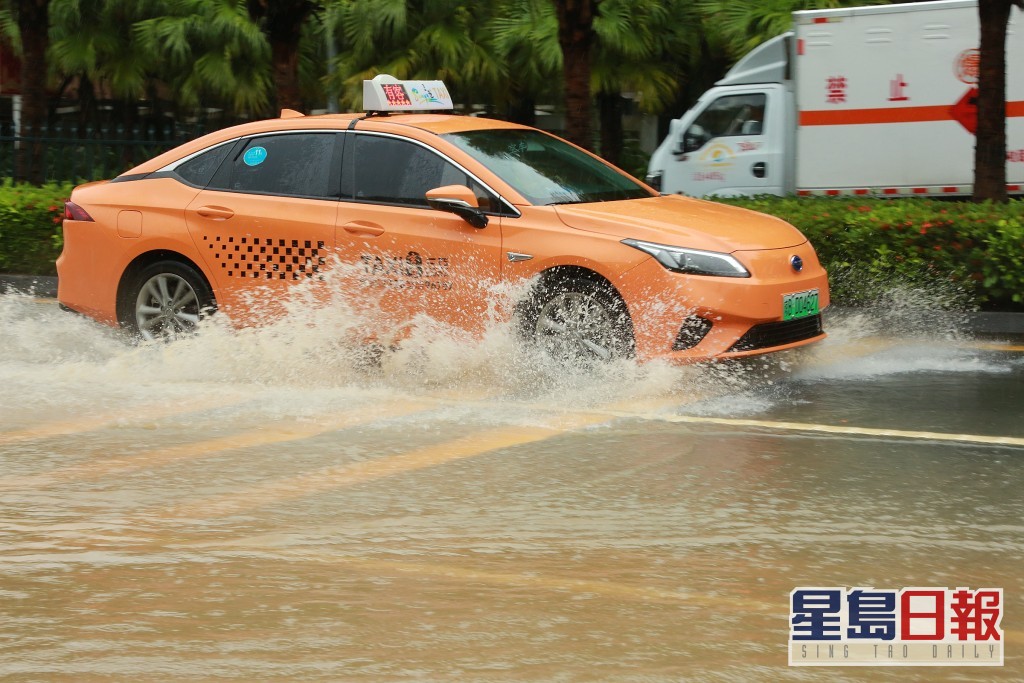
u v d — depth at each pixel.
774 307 8.45
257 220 9.44
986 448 7.11
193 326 9.77
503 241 8.74
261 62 22.23
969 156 15.21
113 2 21.83
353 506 6.04
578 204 8.97
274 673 4.18
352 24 20.98
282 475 6.60
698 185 16.92
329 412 8.09
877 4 18.75
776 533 5.59
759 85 16.53
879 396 8.52
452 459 6.90
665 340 8.38
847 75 15.62
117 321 10.03
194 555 5.35
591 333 8.59
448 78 21.27
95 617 4.68
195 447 7.21
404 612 4.70
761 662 4.27
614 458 6.90
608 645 4.40
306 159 9.54
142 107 24.42
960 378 9.15
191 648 4.39
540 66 20.97
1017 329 11.24
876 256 11.72
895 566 5.17
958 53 15.11
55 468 6.77
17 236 14.06
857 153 15.68
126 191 10.03
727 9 19.25
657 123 23.58
